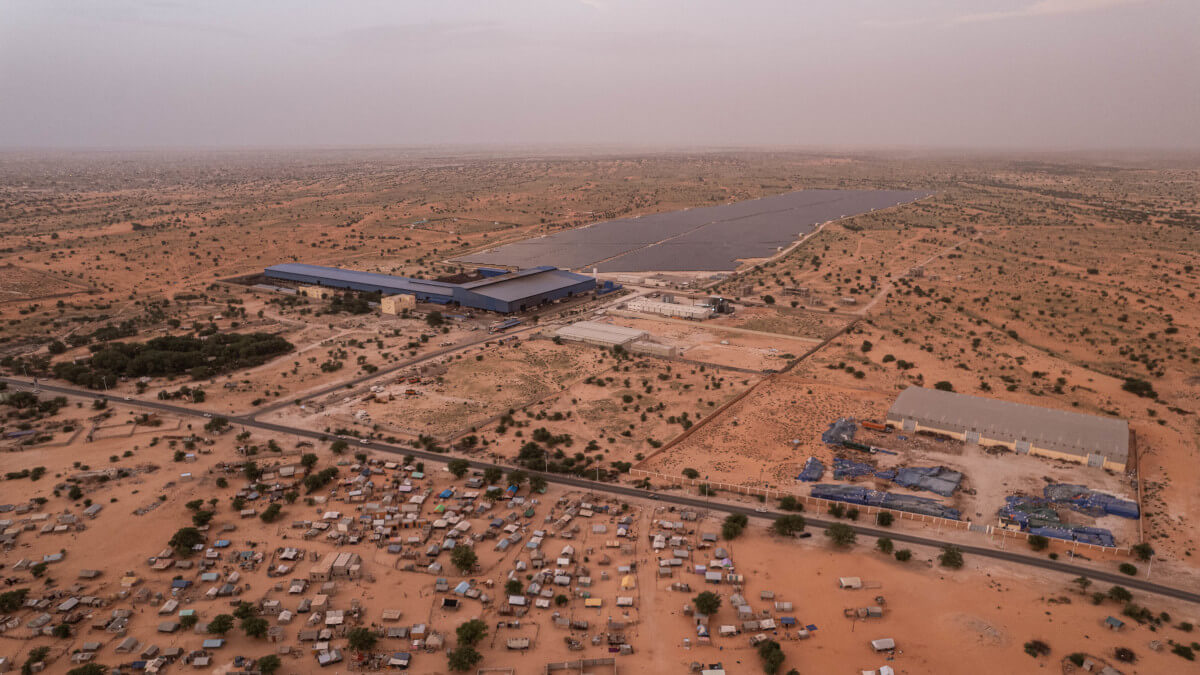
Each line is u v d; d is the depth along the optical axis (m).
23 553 118.88
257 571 115.56
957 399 172.62
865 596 108.31
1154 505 132.88
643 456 155.50
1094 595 106.44
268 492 139.88
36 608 105.44
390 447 160.62
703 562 117.56
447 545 122.00
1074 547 119.56
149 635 100.56
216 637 100.00
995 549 120.00
